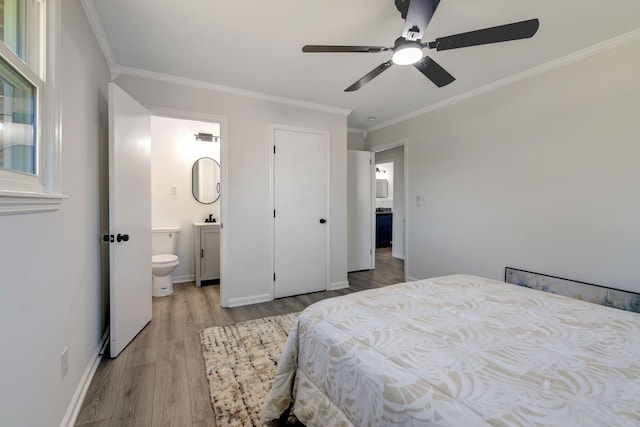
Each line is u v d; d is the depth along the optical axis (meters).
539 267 2.53
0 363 0.84
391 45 2.21
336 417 1.01
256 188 3.16
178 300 3.20
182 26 1.96
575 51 2.24
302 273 3.47
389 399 0.79
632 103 2.00
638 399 0.72
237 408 1.48
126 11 1.80
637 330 1.12
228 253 3.01
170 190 3.97
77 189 1.56
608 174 2.12
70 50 1.47
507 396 0.72
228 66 2.52
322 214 3.59
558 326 1.15
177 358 1.96
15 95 1.04
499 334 1.08
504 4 1.72
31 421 1.01
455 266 3.28
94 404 1.51
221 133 2.98
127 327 2.13
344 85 2.91
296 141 3.39
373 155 4.79
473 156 3.06
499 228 2.84
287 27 1.97
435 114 3.50
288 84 2.89
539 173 2.52
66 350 1.34
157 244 3.63
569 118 2.32
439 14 1.81
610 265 2.12
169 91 2.72
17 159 1.06
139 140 2.34
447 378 0.80
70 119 1.47
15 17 1.07
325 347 1.13
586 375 0.82
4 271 0.87
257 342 2.20
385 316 1.24
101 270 2.07
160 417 1.43
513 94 2.69
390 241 7.36
